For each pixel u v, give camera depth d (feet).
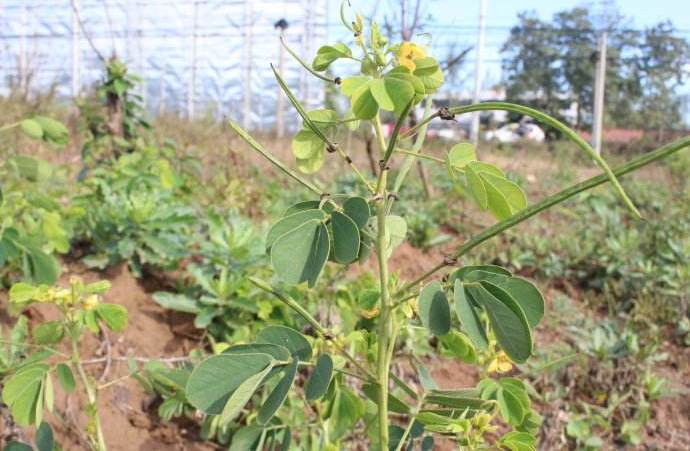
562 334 13.41
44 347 6.11
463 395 5.12
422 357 11.19
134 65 58.39
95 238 11.37
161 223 11.18
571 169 34.71
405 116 3.93
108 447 8.09
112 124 15.99
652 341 12.83
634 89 65.41
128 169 13.30
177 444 8.45
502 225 3.94
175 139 26.78
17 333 7.76
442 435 5.37
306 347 4.36
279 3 58.23
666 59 64.03
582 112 66.49
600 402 11.28
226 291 10.08
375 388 4.84
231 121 4.14
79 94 22.72
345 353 4.65
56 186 15.53
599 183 3.58
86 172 14.89
